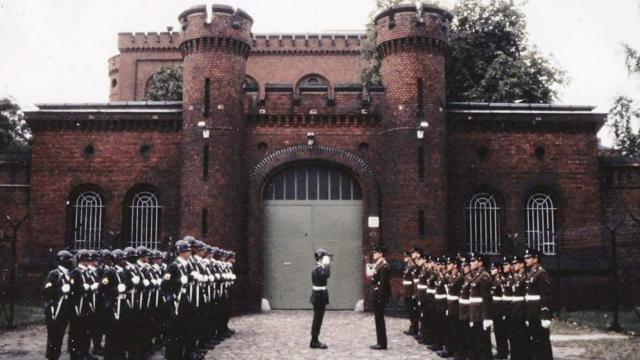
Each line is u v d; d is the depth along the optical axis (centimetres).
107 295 1403
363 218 2741
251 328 2123
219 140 2638
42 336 1883
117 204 2770
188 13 2694
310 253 2769
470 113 2789
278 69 4869
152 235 2795
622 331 2002
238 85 2709
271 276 2758
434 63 2684
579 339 1822
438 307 1639
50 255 2747
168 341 1395
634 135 3447
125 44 5159
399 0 3828
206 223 2600
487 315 1386
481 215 2808
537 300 1345
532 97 3503
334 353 1614
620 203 2830
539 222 2809
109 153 2798
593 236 2777
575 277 2727
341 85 2780
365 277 2688
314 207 2788
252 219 2719
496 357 1553
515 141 2808
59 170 2789
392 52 2698
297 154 2753
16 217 2848
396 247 2598
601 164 2852
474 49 3694
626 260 2780
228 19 2678
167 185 2777
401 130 2641
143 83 5150
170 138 2805
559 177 2798
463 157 2789
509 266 1522
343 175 2806
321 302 1708
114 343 1404
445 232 2622
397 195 2625
